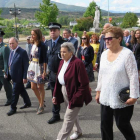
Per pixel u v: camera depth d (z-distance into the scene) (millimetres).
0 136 3459
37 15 35062
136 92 2303
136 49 5586
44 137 3406
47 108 4691
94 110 4488
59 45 3645
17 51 4262
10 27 44938
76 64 2766
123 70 2326
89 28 35812
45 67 4066
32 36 4004
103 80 2488
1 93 5938
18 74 4266
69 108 2805
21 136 3451
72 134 3389
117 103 2387
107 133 2656
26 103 4727
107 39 2375
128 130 2520
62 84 2982
